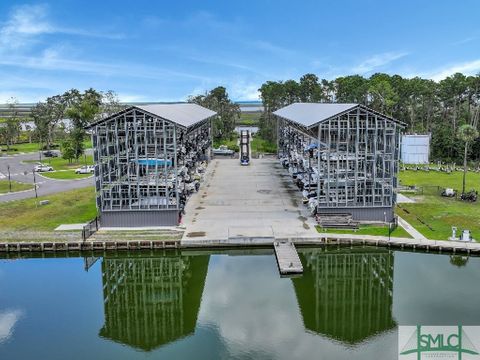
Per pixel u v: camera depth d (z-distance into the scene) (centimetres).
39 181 7338
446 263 3922
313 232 4416
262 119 13025
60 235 4459
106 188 4584
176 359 2556
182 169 5459
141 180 4591
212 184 6750
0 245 4253
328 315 3095
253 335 2825
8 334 2872
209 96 13300
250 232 4428
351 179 4631
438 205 5375
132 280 3947
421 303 3158
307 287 3603
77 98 13800
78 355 2620
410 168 7956
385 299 3350
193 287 3703
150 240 4266
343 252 4241
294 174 6850
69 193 6328
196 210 5269
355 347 2642
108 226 4647
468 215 4941
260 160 9200
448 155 8606
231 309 3206
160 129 4503
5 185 7000
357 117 4491
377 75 11600
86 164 8762
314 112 5884
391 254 4162
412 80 10881
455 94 10212
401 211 5153
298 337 2789
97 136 4481
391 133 4541
